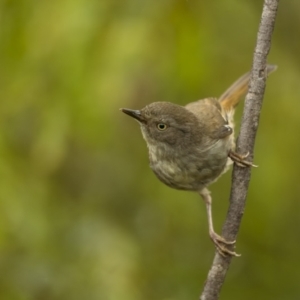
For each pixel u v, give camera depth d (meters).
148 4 10.62
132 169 13.18
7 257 11.93
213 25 11.72
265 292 13.35
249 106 8.35
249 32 12.77
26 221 11.43
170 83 11.02
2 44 10.80
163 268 13.27
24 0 10.74
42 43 10.59
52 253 12.05
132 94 10.79
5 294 11.84
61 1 10.60
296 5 12.99
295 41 13.02
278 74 12.61
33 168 11.50
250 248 13.61
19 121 11.36
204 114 10.16
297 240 13.41
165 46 10.66
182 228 13.44
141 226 13.49
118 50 10.35
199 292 13.02
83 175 13.27
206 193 10.23
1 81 10.88
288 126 12.09
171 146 9.92
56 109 10.66
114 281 11.52
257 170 12.02
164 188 13.02
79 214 12.81
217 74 11.87
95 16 10.45
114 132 11.48
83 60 10.41
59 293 11.77
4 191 11.28
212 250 13.55
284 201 12.26
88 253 12.03
